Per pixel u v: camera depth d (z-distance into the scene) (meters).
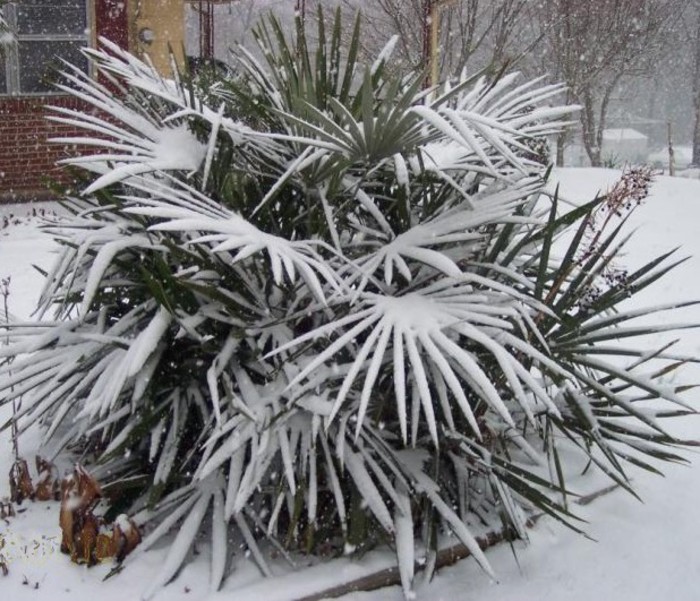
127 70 3.71
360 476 3.23
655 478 4.49
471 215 3.50
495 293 3.46
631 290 3.78
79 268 3.90
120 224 3.43
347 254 3.59
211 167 3.58
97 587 3.16
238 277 3.43
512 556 3.71
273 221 3.66
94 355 3.55
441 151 3.92
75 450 4.20
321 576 3.28
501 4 17.62
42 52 11.45
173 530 3.50
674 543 3.89
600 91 24.09
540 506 3.50
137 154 3.48
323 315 3.50
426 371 3.29
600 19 19.45
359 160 3.48
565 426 3.88
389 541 3.41
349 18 15.35
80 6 11.55
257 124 4.00
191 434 3.62
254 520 3.38
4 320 4.09
